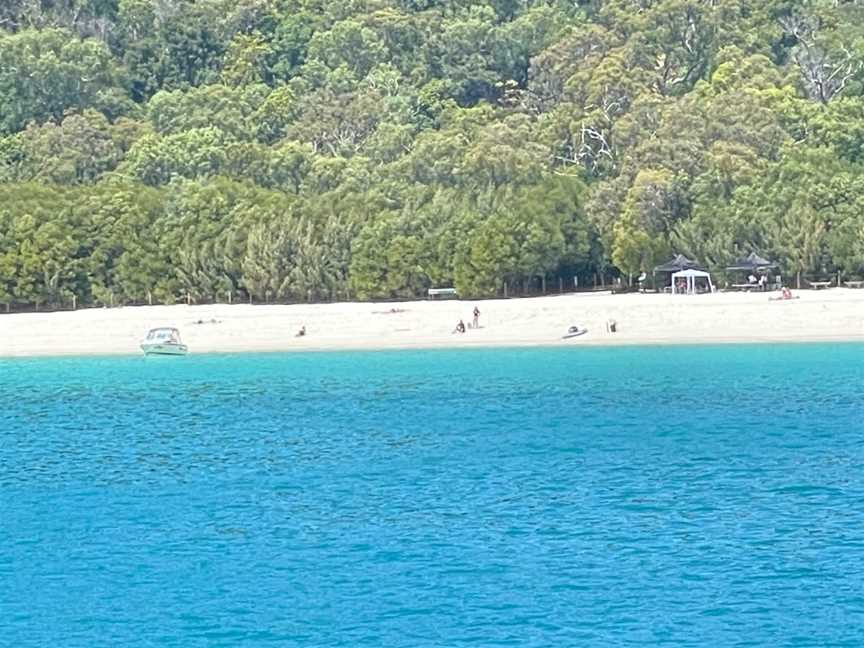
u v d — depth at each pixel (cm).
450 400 10088
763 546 5706
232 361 13262
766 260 15612
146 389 11456
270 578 5509
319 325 14412
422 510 6500
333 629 4931
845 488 6681
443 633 4856
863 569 5372
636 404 9575
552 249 15812
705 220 15875
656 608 5016
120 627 5019
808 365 11394
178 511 6681
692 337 13288
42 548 6047
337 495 6906
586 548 5756
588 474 7181
